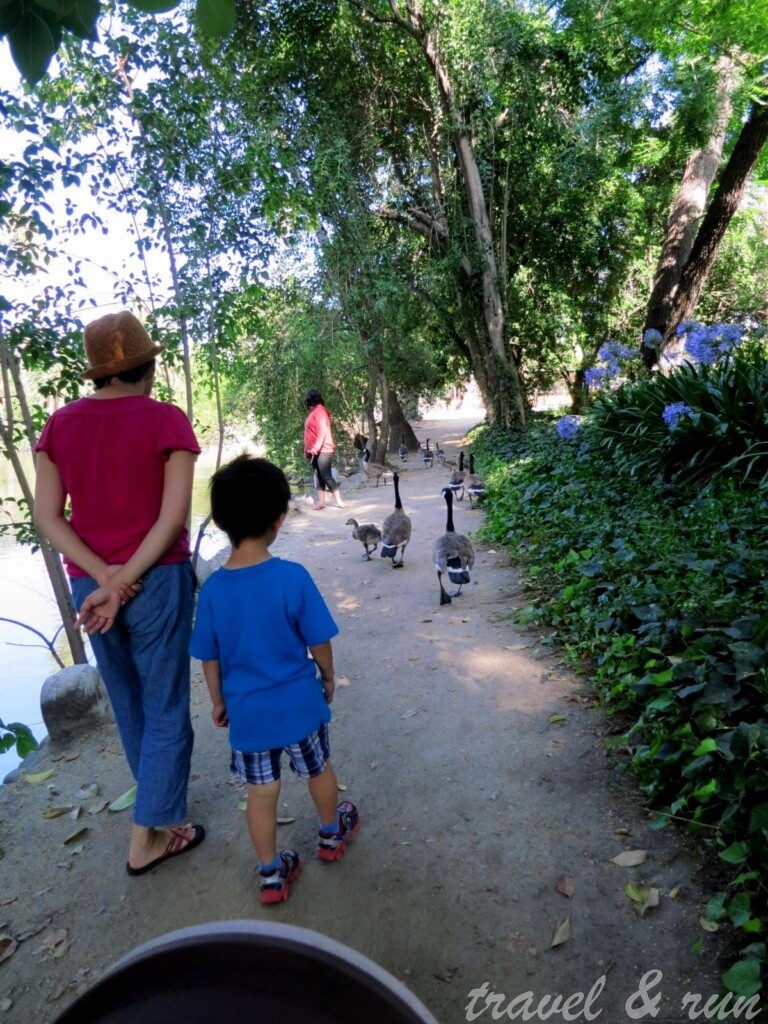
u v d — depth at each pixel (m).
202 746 3.95
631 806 2.92
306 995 0.99
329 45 14.84
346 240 14.45
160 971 1.04
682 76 12.82
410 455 21.62
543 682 4.15
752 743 2.47
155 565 2.73
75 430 2.68
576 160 15.64
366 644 5.24
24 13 1.81
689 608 3.82
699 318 22.67
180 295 5.54
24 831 3.25
